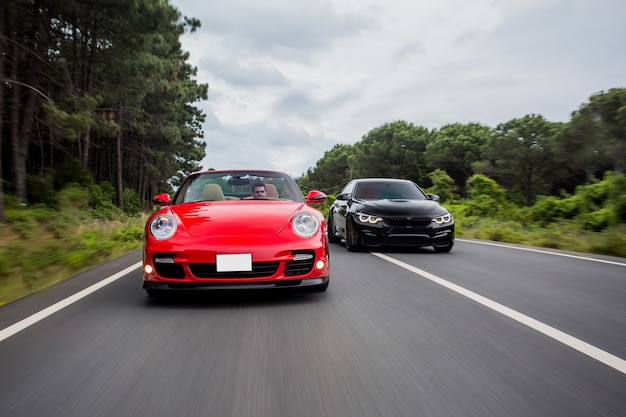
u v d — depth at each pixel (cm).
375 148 9306
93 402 221
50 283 577
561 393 228
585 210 1498
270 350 297
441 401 220
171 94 3625
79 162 2625
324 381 245
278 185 564
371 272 617
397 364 270
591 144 5516
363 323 361
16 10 1955
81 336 332
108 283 546
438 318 375
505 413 207
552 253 835
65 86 2073
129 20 1889
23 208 1619
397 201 883
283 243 429
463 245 995
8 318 385
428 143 9100
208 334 334
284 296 462
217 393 231
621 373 254
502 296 461
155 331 343
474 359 278
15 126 2038
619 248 857
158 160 4269
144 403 220
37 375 257
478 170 6894
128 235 1070
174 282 418
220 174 577
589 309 405
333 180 13700
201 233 430
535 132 6531
